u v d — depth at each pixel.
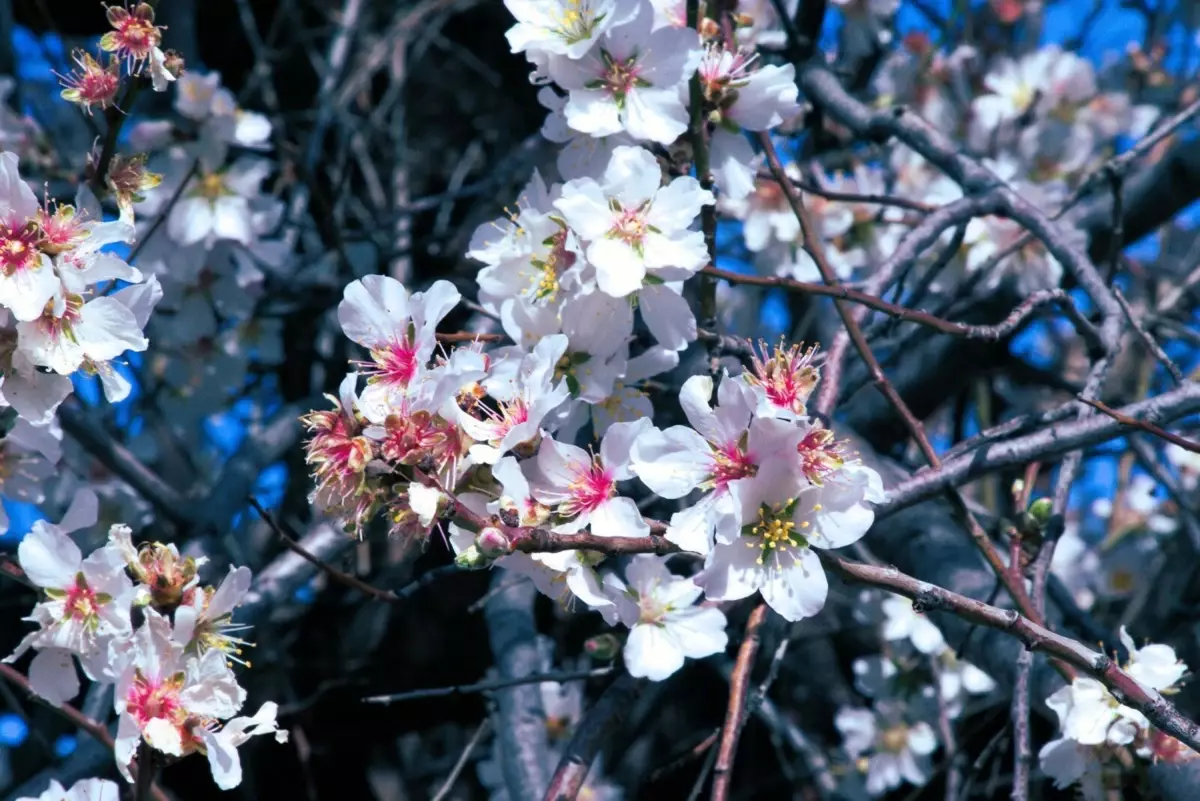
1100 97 1.30
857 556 1.12
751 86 0.97
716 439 0.87
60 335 0.91
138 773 0.90
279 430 1.22
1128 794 1.03
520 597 1.14
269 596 1.12
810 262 1.17
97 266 0.91
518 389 0.88
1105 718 0.95
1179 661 0.97
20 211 0.90
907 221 1.18
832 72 1.15
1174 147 1.23
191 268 1.21
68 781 1.06
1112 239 1.08
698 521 0.87
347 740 1.37
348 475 0.86
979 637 1.05
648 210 0.91
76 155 1.37
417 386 0.87
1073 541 1.35
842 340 1.01
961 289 1.14
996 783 1.17
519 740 1.08
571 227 0.91
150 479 1.19
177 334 1.24
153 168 1.20
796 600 0.86
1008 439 1.04
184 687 0.90
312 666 1.33
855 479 0.87
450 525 0.88
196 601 0.91
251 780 1.29
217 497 1.19
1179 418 0.97
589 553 0.89
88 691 1.11
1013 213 1.06
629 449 0.88
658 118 0.94
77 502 0.95
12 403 0.91
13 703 1.11
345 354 1.26
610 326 0.92
